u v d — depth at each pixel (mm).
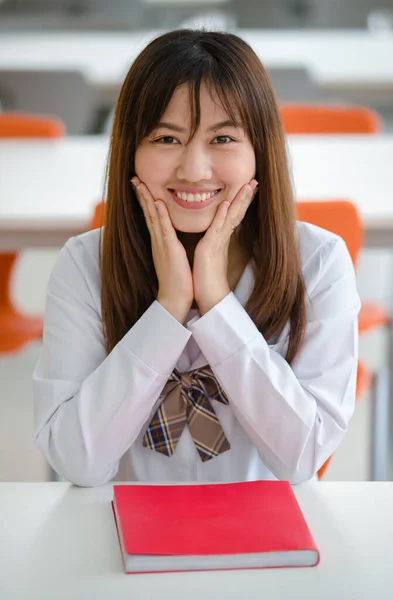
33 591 1169
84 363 1635
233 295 1596
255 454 1692
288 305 1644
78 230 2785
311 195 2930
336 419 1585
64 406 1575
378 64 5961
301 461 1564
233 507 1332
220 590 1169
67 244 1723
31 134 3785
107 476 1557
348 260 1713
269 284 1635
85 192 3004
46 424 1586
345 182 3082
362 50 6246
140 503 1345
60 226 2752
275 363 1575
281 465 1574
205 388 1635
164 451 1633
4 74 5426
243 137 1541
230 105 1502
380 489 1475
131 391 1535
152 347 1537
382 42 6469
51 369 1630
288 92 5566
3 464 3115
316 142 3684
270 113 1563
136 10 7887
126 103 1549
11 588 1176
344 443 3357
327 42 6398
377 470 2896
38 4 7789
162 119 1506
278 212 1613
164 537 1244
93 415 1533
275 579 1194
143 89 1508
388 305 4410
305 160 3377
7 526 1348
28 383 3877
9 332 2928
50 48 6113
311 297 1668
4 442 3291
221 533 1258
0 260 3084
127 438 1560
